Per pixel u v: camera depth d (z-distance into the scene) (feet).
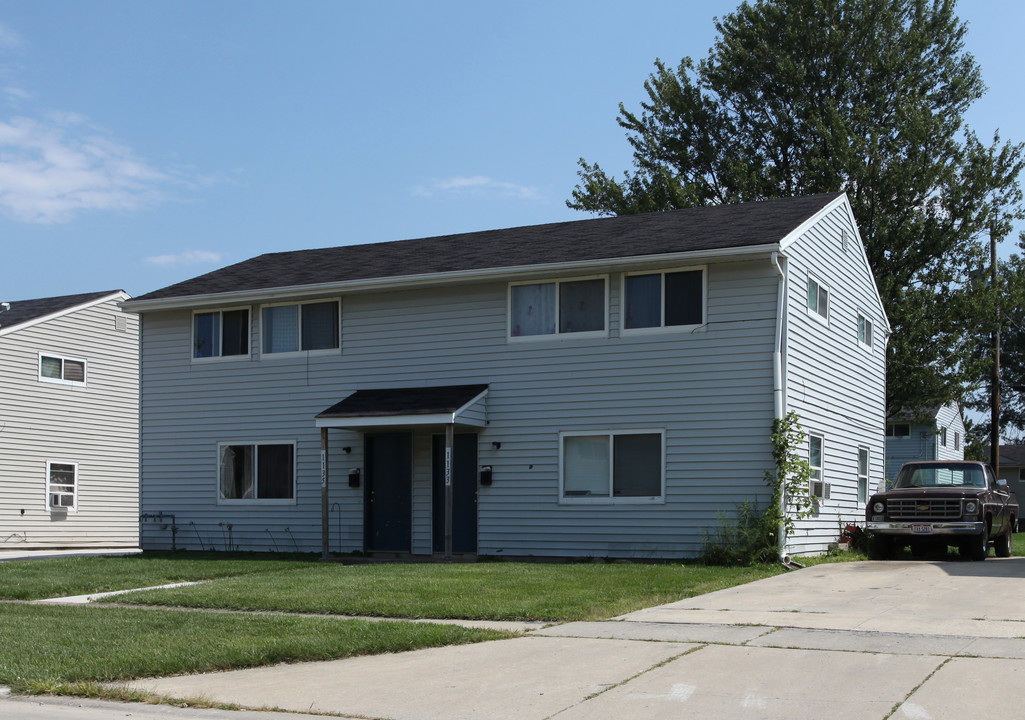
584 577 46.85
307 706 24.40
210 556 65.98
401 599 40.24
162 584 50.19
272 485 69.77
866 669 26.30
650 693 24.58
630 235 65.72
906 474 64.95
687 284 59.16
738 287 57.88
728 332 57.82
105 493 101.65
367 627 33.68
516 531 62.18
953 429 165.17
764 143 116.16
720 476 57.21
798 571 51.26
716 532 56.90
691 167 120.57
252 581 47.88
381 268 69.15
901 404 106.01
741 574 49.26
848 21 110.52
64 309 98.73
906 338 100.89
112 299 104.42
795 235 59.31
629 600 39.68
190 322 73.31
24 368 94.43
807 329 62.03
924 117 104.42
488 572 49.44
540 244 68.03
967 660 26.96
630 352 60.13
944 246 102.78
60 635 33.24
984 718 21.57
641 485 59.31
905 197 102.47
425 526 65.31
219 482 71.26
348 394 67.77
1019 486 184.34
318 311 69.46
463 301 65.05
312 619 36.27
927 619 33.76
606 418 60.39
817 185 107.14
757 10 116.37
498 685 25.98
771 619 34.53
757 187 111.75
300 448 68.95
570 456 61.41
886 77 110.01
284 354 70.03
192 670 28.55
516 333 63.36
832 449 66.64
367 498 66.80
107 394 102.89
